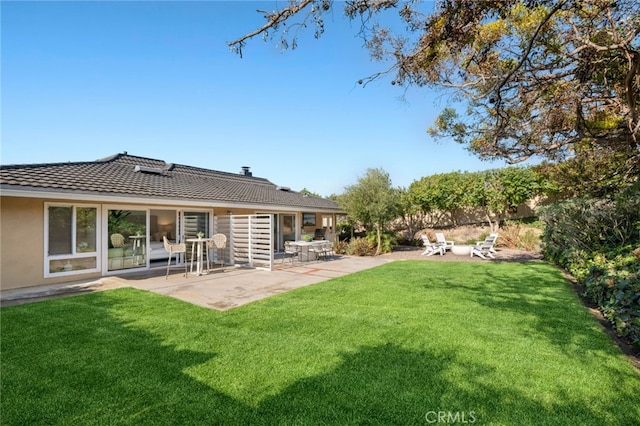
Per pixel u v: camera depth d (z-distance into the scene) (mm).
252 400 3119
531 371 3639
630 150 7266
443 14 3814
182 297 7371
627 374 3561
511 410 2928
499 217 21141
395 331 4965
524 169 19359
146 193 10570
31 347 4395
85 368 3785
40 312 6074
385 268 11906
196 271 11242
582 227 9031
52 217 9148
